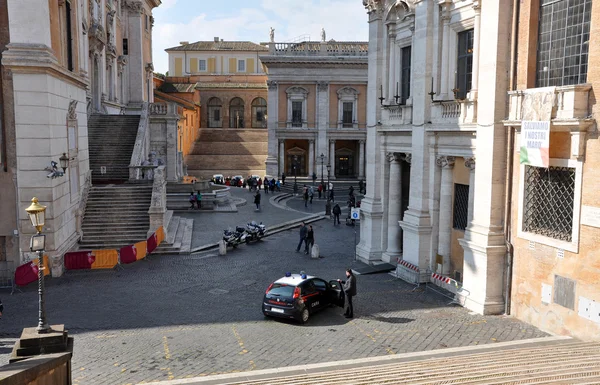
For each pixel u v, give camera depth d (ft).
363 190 180.14
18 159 68.69
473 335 49.70
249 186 174.81
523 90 51.55
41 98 68.28
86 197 90.02
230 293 65.26
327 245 96.78
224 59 284.41
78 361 43.73
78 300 61.62
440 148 67.46
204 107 258.57
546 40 51.08
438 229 69.15
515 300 54.75
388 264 78.69
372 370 37.86
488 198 55.98
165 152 141.18
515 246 54.49
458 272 66.59
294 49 196.65
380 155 81.05
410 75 75.15
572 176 48.21
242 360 44.19
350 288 55.57
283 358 44.60
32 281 68.03
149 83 186.09
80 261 73.77
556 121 47.11
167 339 49.26
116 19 158.10
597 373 32.12
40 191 69.62
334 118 198.18
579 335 47.09
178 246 88.02
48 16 69.21
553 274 49.78
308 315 54.49
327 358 44.50
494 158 55.36
